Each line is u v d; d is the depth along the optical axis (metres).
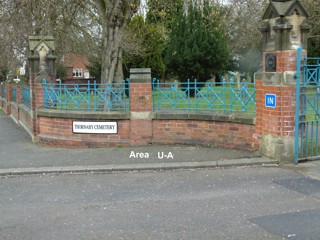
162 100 9.54
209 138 9.05
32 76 11.26
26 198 6.04
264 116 7.77
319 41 23.19
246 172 7.00
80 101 10.10
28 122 13.55
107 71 12.11
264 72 7.66
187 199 5.67
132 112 9.46
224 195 5.77
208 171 7.21
